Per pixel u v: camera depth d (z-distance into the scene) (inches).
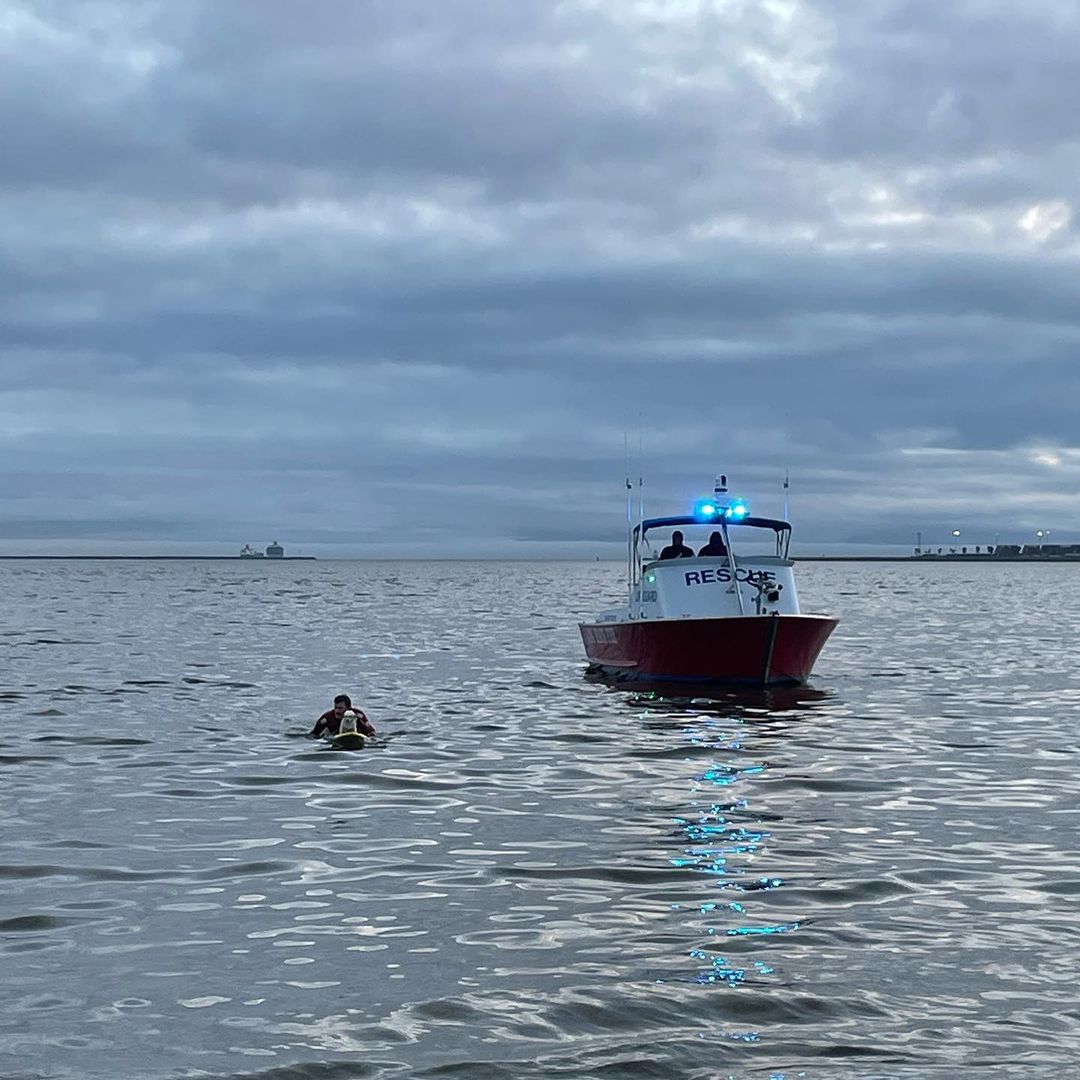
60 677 1387.8
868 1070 341.4
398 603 3668.8
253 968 424.2
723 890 519.5
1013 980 410.3
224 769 807.7
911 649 1868.8
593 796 724.7
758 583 1241.4
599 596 4362.7
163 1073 341.4
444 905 498.6
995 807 691.4
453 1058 350.9
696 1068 343.6
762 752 882.8
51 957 434.6
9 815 665.6
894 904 498.3
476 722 1035.3
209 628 2342.5
